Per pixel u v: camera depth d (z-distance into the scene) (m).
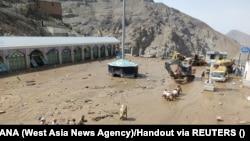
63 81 33.53
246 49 43.66
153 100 24.95
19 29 67.69
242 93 28.34
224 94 27.88
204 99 25.69
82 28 143.75
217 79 34.53
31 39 46.72
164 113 20.89
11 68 40.12
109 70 38.34
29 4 86.50
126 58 62.94
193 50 161.62
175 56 50.34
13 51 40.06
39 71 41.03
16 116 19.41
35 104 22.72
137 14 173.12
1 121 18.22
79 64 51.00
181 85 32.44
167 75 39.78
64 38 55.78
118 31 149.00
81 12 166.25
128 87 30.69
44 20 89.06
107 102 23.84
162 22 173.00
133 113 20.72
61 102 23.47
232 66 42.66
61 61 50.69
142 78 36.84
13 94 26.14
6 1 82.62
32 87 29.58
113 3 192.50
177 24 185.75
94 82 33.19
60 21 100.12
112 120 18.86
